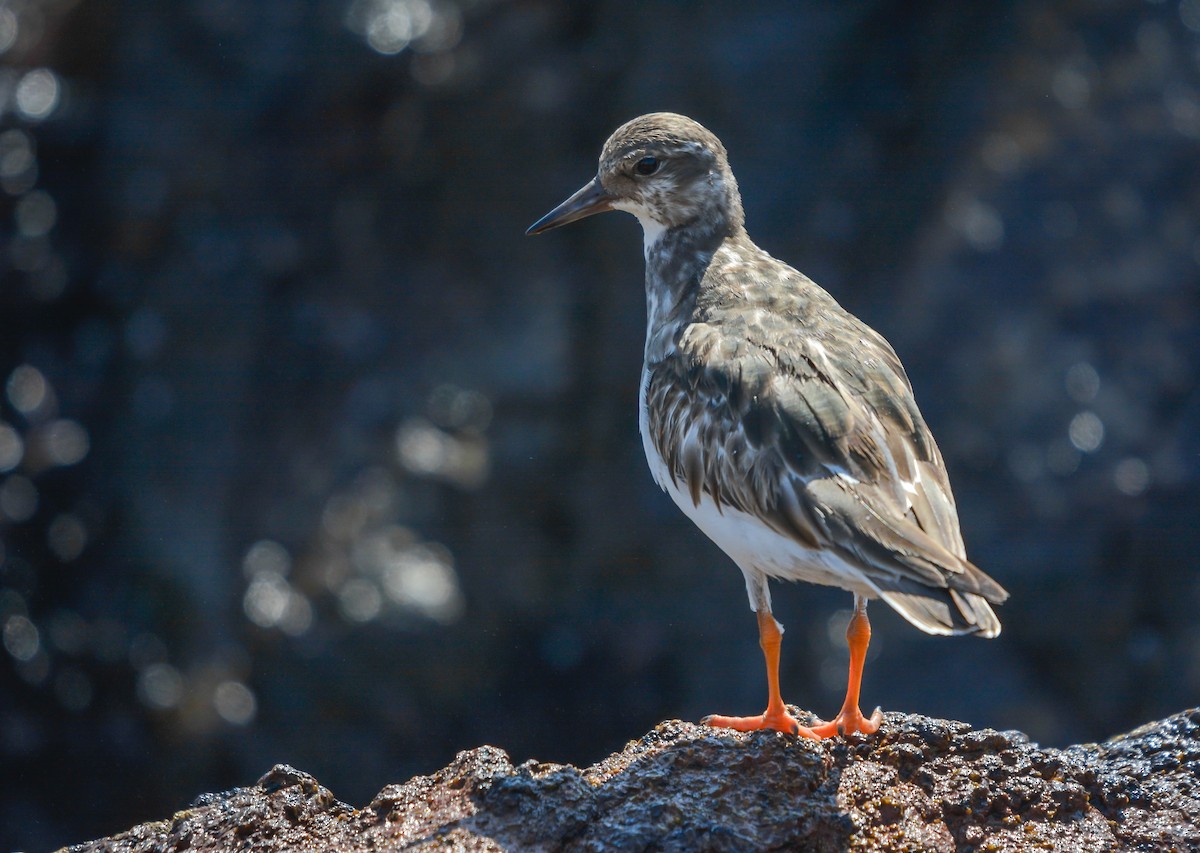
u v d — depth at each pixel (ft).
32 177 56.54
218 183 56.34
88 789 52.21
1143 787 23.08
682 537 56.65
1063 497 54.49
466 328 58.75
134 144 55.83
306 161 57.47
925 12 57.16
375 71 57.21
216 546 53.47
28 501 54.60
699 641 55.62
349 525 55.16
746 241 28.48
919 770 21.85
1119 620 54.03
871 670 53.57
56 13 56.18
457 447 57.47
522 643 55.98
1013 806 21.70
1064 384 55.52
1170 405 56.08
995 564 54.24
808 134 56.49
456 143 59.06
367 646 53.47
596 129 59.00
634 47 58.08
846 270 56.08
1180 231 57.82
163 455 54.29
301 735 52.47
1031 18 57.98
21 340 56.75
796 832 20.18
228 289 56.03
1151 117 58.34
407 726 53.72
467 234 59.36
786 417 22.50
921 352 55.47
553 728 55.26
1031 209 57.00
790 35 56.90
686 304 26.71
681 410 24.38
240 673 52.49
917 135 57.21
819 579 23.06
